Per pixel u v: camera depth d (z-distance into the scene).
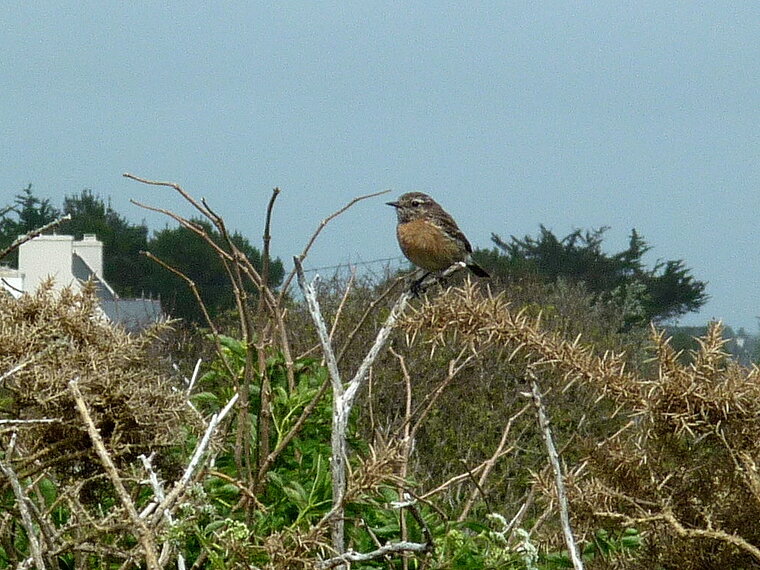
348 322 26.83
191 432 7.70
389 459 6.29
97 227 78.62
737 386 5.71
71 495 6.20
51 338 6.87
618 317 40.91
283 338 8.54
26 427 6.52
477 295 6.19
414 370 23.69
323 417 8.41
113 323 7.36
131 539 7.11
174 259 70.38
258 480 7.50
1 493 6.54
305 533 6.57
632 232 73.06
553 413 19.62
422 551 5.94
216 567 5.93
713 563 5.93
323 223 8.41
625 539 6.78
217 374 8.74
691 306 69.56
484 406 23.20
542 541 6.82
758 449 5.77
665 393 5.80
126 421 6.76
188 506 5.91
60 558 7.09
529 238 75.44
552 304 36.12
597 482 6.14
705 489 6.01
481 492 7.89
